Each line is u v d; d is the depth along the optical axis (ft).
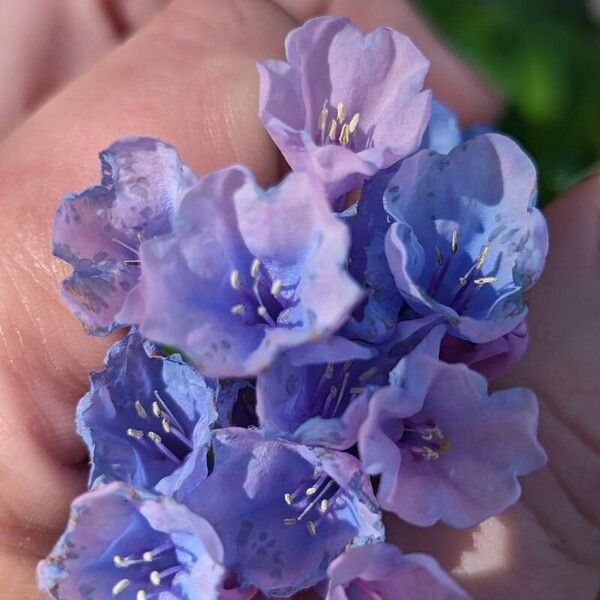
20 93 0.76
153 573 0.42
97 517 0.41
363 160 0.43
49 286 0.53
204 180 0.40
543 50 0.77
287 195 0.40
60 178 0.56
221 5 0.62
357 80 0.47
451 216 0.45
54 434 0.53
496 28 0.77
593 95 0.77
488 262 0.45
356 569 0.40
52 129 0.57
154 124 0.57
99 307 0.45
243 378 0.44
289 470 0.43
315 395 0.42
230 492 0.43
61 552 0.41
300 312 0.40
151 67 0.59
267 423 0.40
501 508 0.41
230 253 0.41
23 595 0.52
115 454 0.45
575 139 0.76
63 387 0.53
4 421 0.52
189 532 0.41
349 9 0.73
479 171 0.44
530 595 0.50
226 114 0.57
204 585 0.40
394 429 0.42
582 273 0.53
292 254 0.41
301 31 0.46
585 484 0.51
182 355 0.44
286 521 0.43
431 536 0.50
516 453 0.41
